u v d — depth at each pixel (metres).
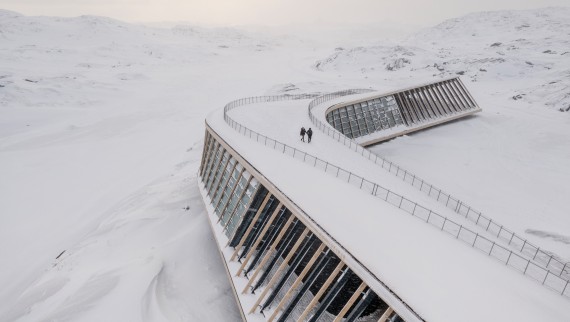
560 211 31.31
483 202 32.84
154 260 23.11
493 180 37.19
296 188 18.73
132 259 23.94
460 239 15.97
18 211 38.28
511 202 32.84
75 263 25.55
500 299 12.02
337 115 41.97
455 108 53.44
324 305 14.14
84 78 104.06
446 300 11.59
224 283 21.81
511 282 13.12
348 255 13.44
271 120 35.28
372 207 17.69
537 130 50.06
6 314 22.06
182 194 33.28
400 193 21.02
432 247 14.75
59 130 64.75
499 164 40.72
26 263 29.45
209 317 19.19
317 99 44.25
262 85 104.69
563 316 11.59
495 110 60.25
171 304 19.66
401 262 13.38
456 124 52.56
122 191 41.09
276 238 17.50
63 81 95.81
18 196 41.50
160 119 71.12
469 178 37.50
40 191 42.62
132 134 62.56
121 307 19.08
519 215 30.56
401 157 41.91
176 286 21.17
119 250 26.02
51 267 27.00
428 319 10.64
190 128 64.31
